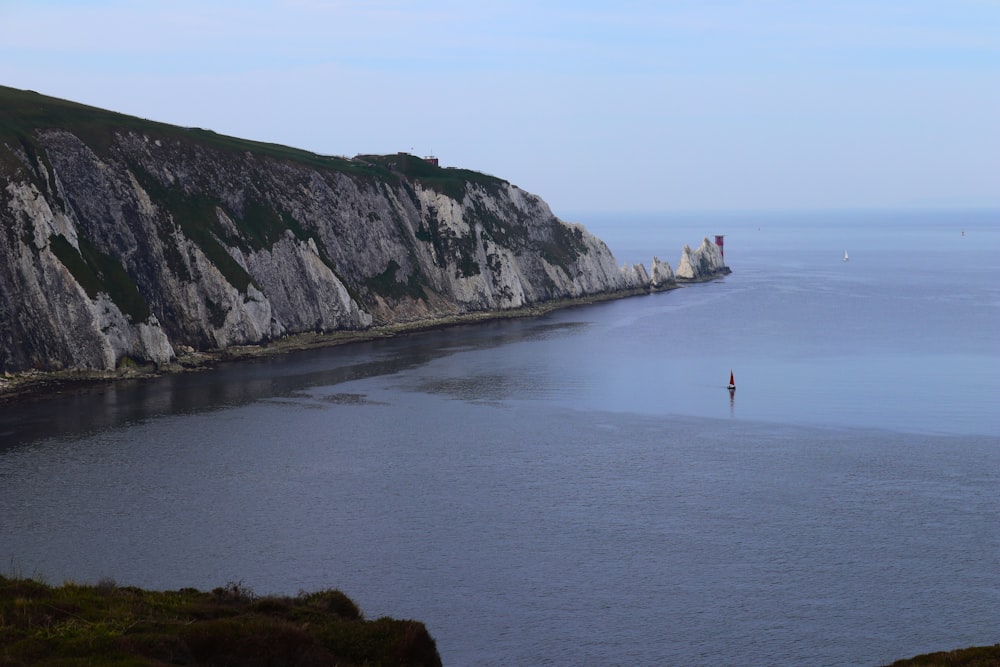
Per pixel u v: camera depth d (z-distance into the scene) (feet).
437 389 376.27
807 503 234.17
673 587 187.42
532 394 368.48
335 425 313.12
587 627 171.73
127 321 394.93
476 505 233.76
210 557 199.31
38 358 370.12
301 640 130.11
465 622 173.37
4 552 199.52
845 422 319.47
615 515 226.58
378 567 196.03
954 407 340.18
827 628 170.81
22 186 382.01
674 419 326.24
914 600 180.86
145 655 120.78
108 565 193.88
